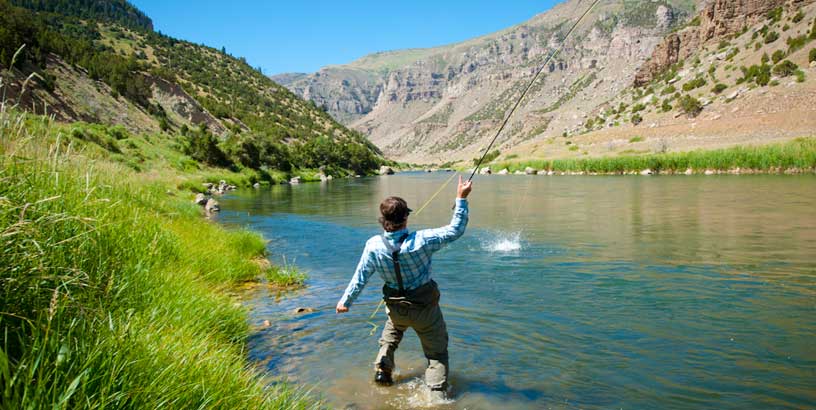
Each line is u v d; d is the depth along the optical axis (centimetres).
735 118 7244
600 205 2009
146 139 5594
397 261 364
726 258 860
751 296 615
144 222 627
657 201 2064
